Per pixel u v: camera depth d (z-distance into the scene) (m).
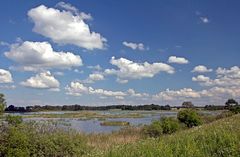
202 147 12.37
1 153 18.34
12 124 19.31
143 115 121.25
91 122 79.31
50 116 103.25
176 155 12.11
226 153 11.38
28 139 19.39
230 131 14.43
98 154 15.70
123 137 34.44
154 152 12.60
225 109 64.69
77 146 22.00
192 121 40.03
